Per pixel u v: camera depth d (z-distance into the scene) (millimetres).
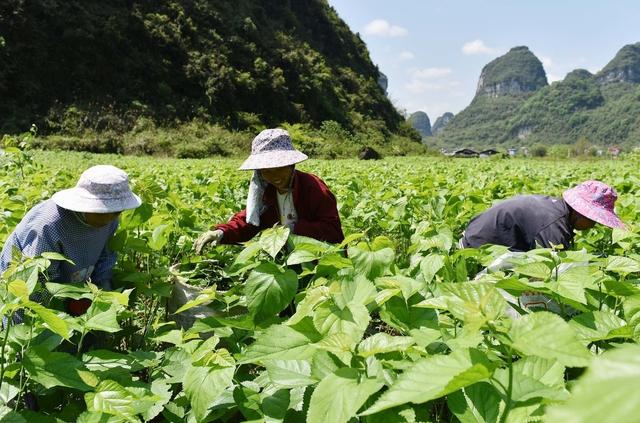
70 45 59812
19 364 2299
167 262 4656
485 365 1462
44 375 2189
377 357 2119
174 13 74000
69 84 58219
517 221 4223
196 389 2113
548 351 1399
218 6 82812
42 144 42406
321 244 3105
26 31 56906
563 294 2307
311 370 2029
